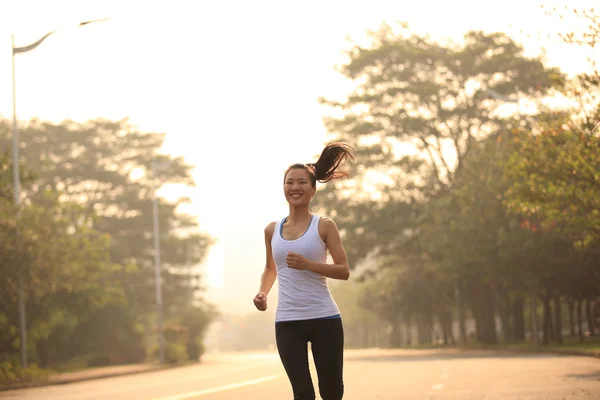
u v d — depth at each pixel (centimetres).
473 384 1836
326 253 749
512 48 6353
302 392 726
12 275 3219
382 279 9781
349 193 6538
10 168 3484
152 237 8125
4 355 3722
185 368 4500
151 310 7738
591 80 2436
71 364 5281
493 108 6316
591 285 4531
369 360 3809
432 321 10388
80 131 8156
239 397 1748
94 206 8012
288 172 754
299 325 736
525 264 4347
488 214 4603
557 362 2691
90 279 3734
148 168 8412
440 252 5378
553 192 2703
